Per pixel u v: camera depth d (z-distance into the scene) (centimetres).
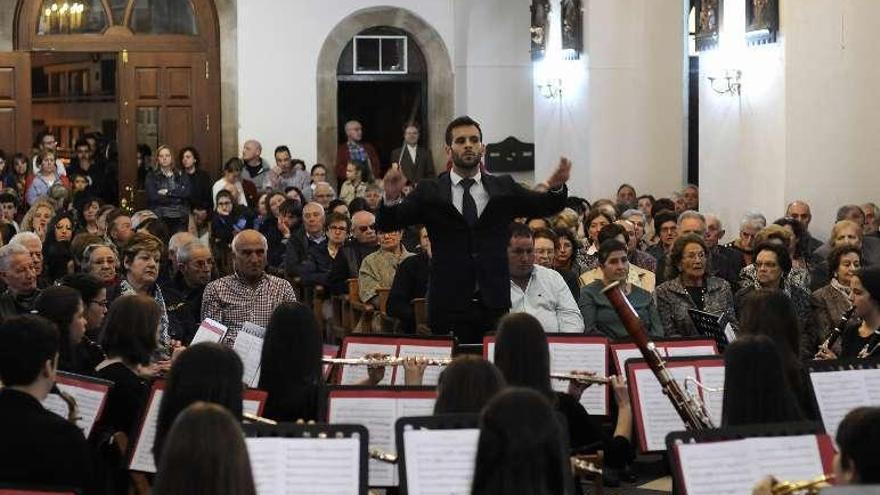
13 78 2502
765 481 511
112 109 2950
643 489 1038
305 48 2555
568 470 541
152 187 2364
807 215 1589
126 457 713
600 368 900
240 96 2544
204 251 1195
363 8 2561
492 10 2588
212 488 414
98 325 934
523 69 2600
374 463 703
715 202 1841
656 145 2172
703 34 1850
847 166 1662
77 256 1309
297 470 557
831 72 1659
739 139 1778
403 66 2602
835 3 1655
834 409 719
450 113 2600
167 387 585
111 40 2536
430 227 918
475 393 591
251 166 2456
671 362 809
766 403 627
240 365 592
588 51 2153
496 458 431
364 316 1416
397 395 711
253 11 2539
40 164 2323
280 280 1145
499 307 916
